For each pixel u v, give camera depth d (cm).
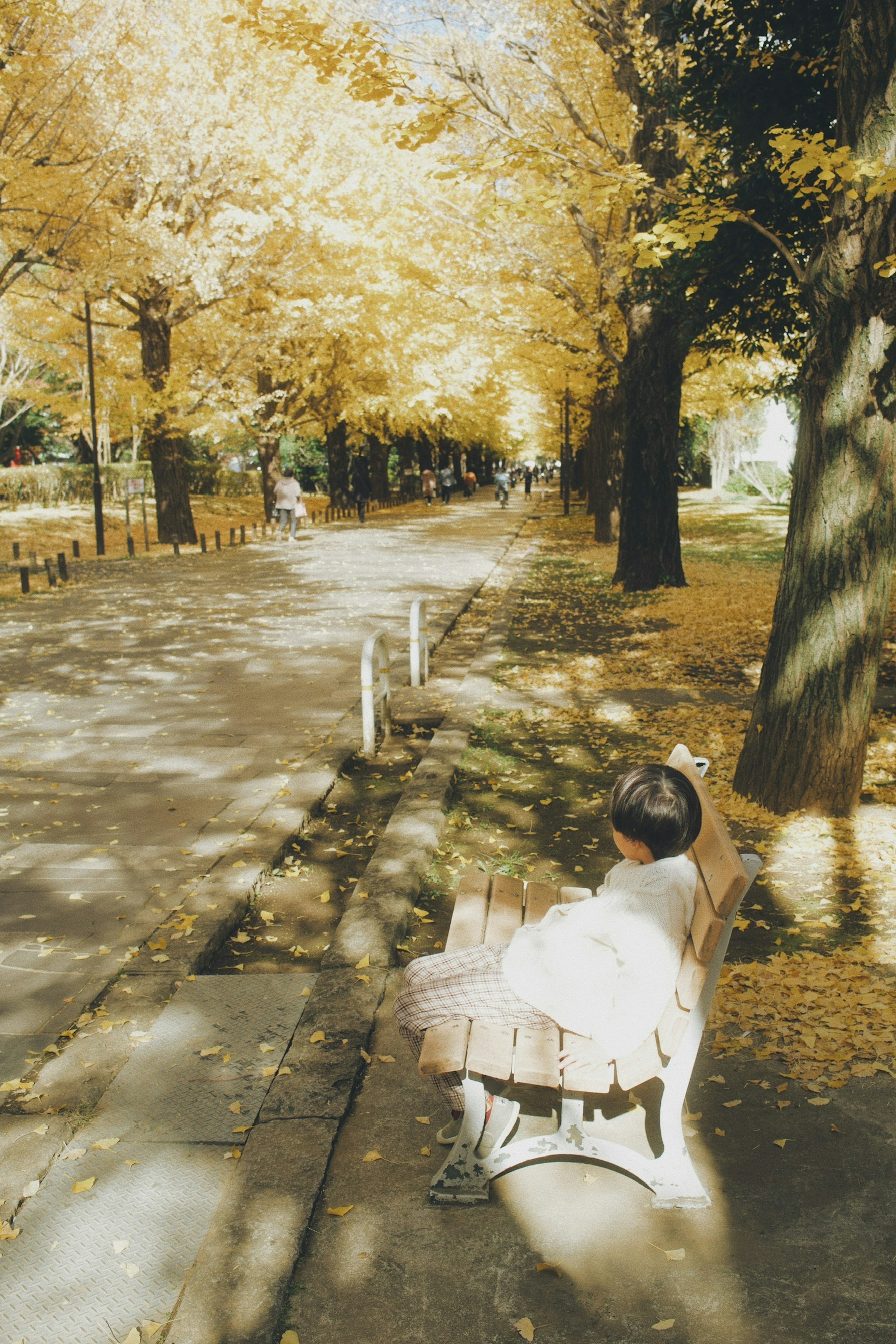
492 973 289
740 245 853
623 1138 299
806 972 395
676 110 928
